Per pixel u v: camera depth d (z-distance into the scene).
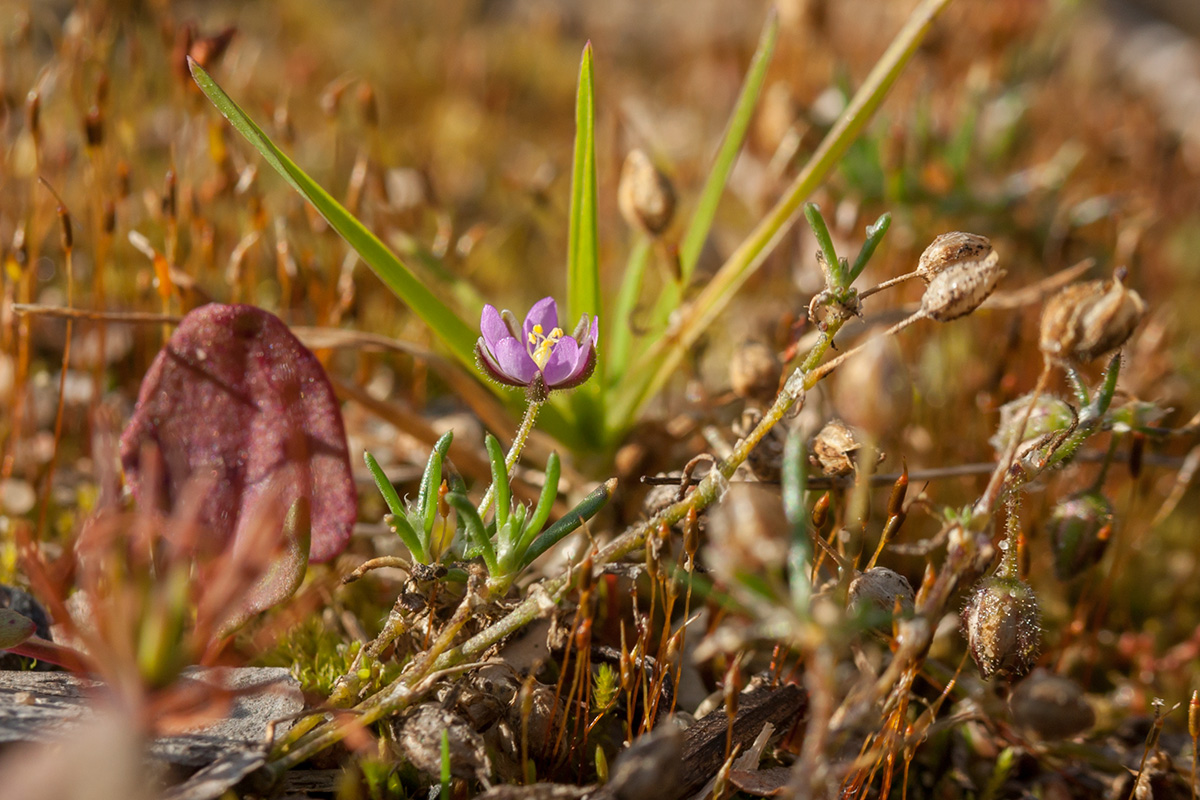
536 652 0.14
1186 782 0.14
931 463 0.16
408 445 0.16
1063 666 0.15
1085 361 0.13
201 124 0.17
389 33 0.30
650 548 0.13
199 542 0.13
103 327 0.15
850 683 0.14
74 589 0.14
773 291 0.19
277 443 0.14
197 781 0.13
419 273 0.17
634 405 0.15
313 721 0.13
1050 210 0.19
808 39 0.21
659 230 0.15
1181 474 0.15
